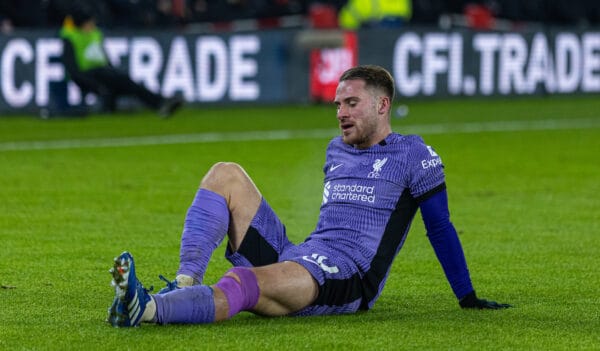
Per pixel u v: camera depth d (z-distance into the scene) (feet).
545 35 280.72
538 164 157.58
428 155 67.36
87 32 223.30
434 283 80.07
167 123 215.51
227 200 66.23
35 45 225.35
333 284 64.64
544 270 85.71
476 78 272.51
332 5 289.12
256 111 242.78
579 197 126.52
